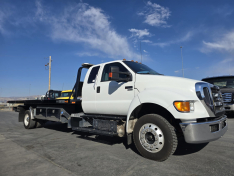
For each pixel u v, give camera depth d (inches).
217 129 133.3
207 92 135.9
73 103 225.1
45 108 277.9
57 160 147.2
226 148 167.9
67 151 171.6
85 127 211.8
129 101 167.8
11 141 222.1
